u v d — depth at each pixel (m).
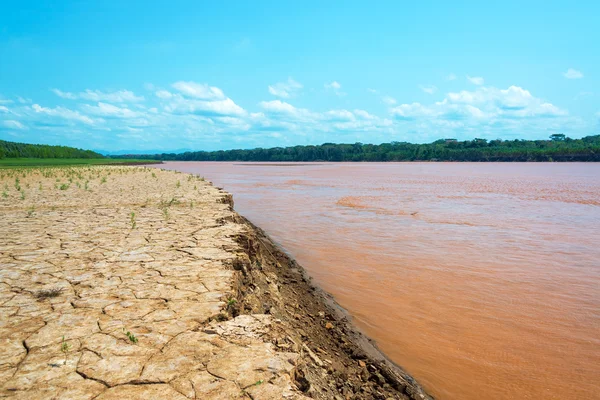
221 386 2.99
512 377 5.51
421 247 12.31
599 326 6.94
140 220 9.59
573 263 10.51
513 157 121.75
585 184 35.28
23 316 4.11
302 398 2.90
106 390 2.91
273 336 3.96
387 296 8.34
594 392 5.18
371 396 4.92
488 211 19.61
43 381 2.99
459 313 7.49
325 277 9.53
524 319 7.22
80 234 7.96
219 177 52.22
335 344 6.21
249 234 8.34
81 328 3.86
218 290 4.91
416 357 6.00
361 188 33.56
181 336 3.76
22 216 10.18
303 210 20.48
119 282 5.15
